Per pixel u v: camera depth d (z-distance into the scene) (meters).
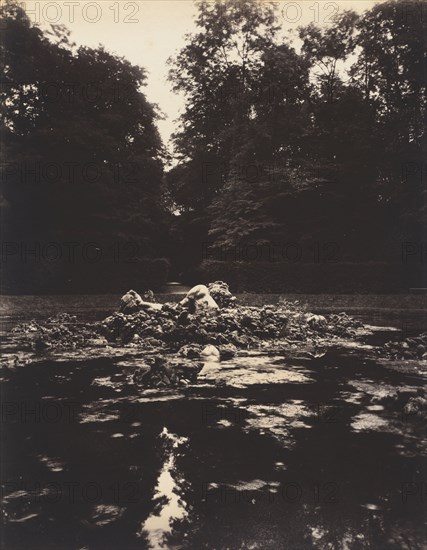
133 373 8.36
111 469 4.21
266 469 4.16
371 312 22.64
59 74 33.50
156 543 3.04
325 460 4.37
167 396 6.73
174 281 43.47
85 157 33.53
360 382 7.57
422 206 33.53
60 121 32.38
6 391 7.06
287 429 5.24
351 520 3.33
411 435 5.02
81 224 33.44
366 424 5.42
